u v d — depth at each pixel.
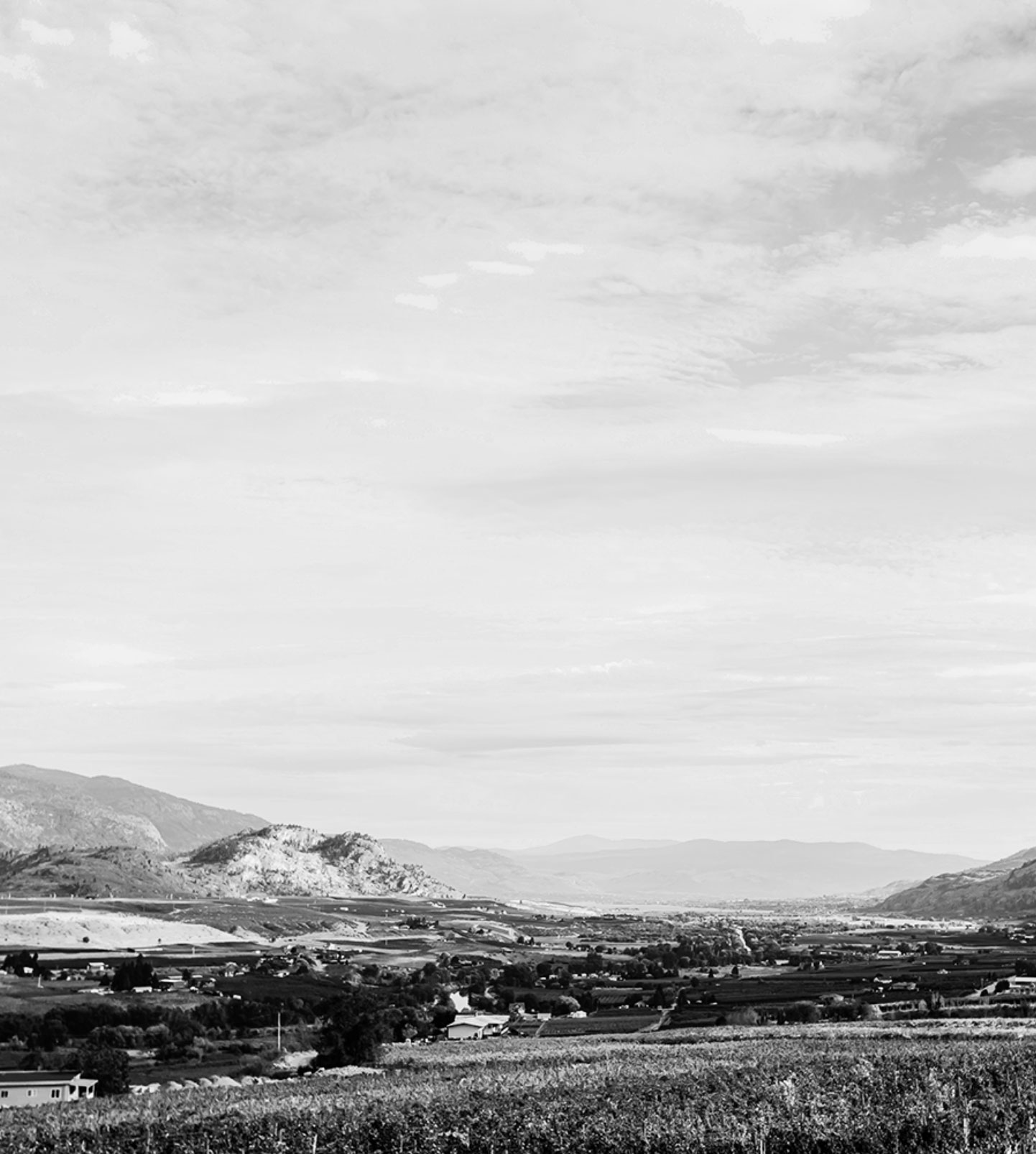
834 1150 98.56
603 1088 120.31
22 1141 104.44
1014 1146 94.00
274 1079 158.38
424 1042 195.00
